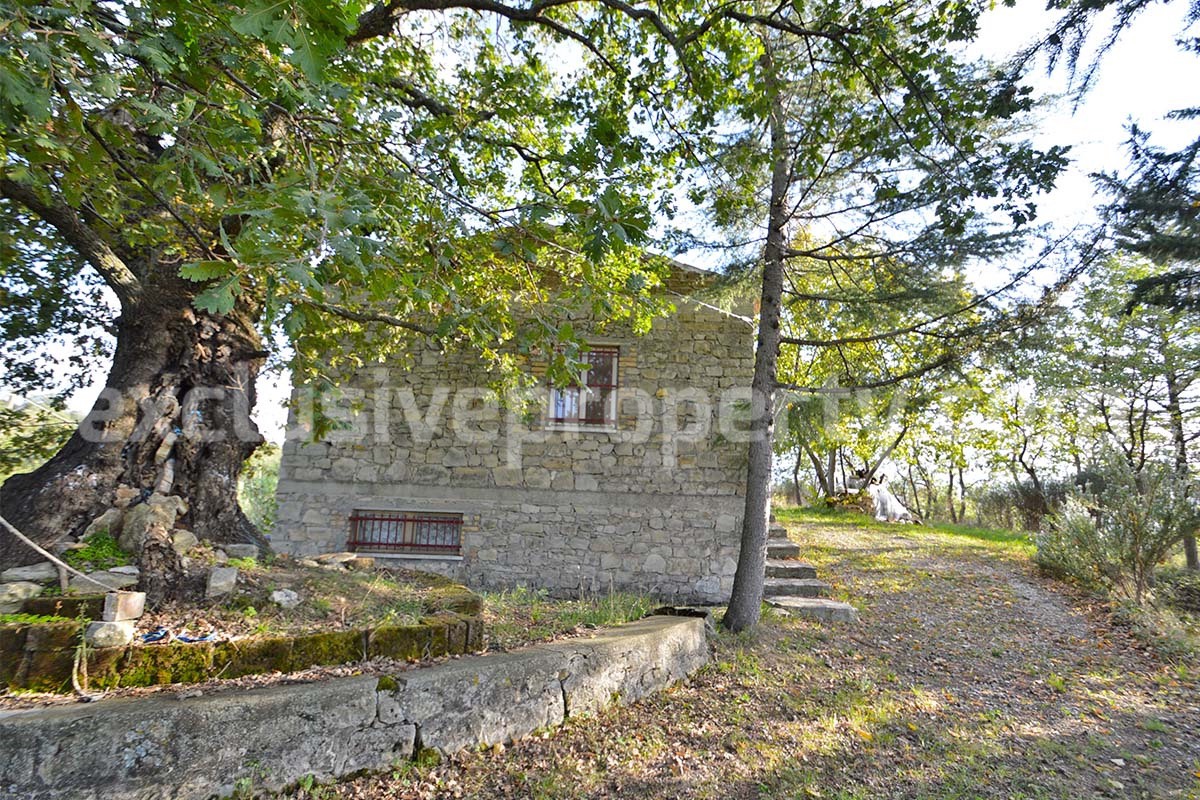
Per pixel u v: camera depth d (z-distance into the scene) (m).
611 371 8.38
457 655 4.06
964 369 5.71
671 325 8.32
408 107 5.50
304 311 2.78
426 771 3.37
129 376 4.53
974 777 3.67
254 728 2.99
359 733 3.25
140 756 2.74
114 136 3.24
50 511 4.01
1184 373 10.94
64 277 6.54
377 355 6.60
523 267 5.19
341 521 7.93
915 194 5.52
